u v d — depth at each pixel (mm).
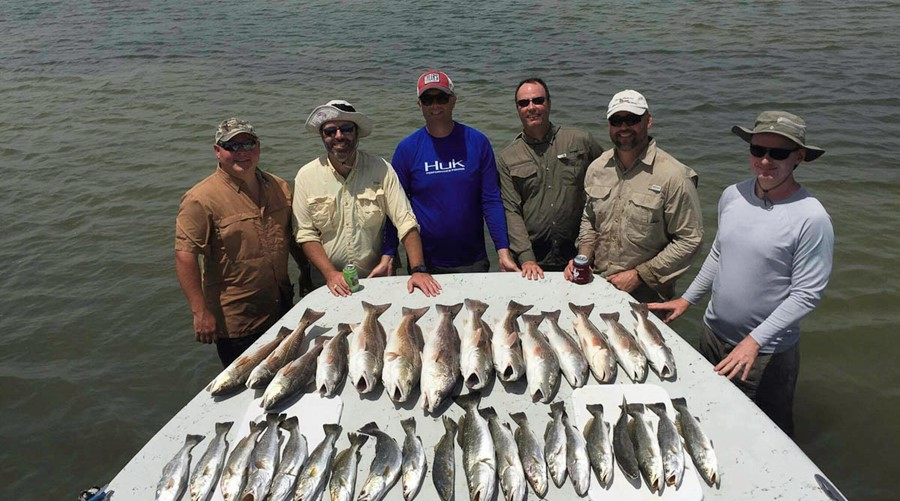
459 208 4953
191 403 3248
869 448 4785
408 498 2676
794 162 3377
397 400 3205
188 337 6402
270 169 10297
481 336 3498
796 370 3934
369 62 17844
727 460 2773
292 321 3895
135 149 11641
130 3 32688
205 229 4383
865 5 21828
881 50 15930
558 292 4117
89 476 4883
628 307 3914
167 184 9977
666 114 12250
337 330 3773
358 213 4629
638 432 2889
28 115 14094
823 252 3381
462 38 20422
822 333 6027
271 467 2785
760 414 3021
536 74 15562
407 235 4586
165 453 2916
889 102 12227
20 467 4949
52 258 7867
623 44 18297
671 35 19031
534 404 3180
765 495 2594
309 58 18703
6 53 21031
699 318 6371
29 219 8898
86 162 11047
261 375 3291
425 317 3887
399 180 4793
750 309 3736
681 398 3105
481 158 4930
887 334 5965
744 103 12641
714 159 10008
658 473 2686
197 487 2701
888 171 9281
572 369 3305
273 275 4641
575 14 23312
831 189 8812
